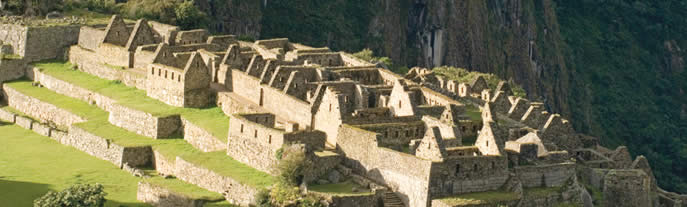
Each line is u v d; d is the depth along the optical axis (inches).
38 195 7849.4
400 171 7150.6
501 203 7047.2
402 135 7726.4
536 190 7460.6
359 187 7214.6
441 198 7022.6
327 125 7805.1
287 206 6993.1
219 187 7534.5
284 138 7445.9
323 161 7377.0
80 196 7460.6
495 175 7239.2
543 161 7652.6
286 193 7096.5
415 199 7047.2
